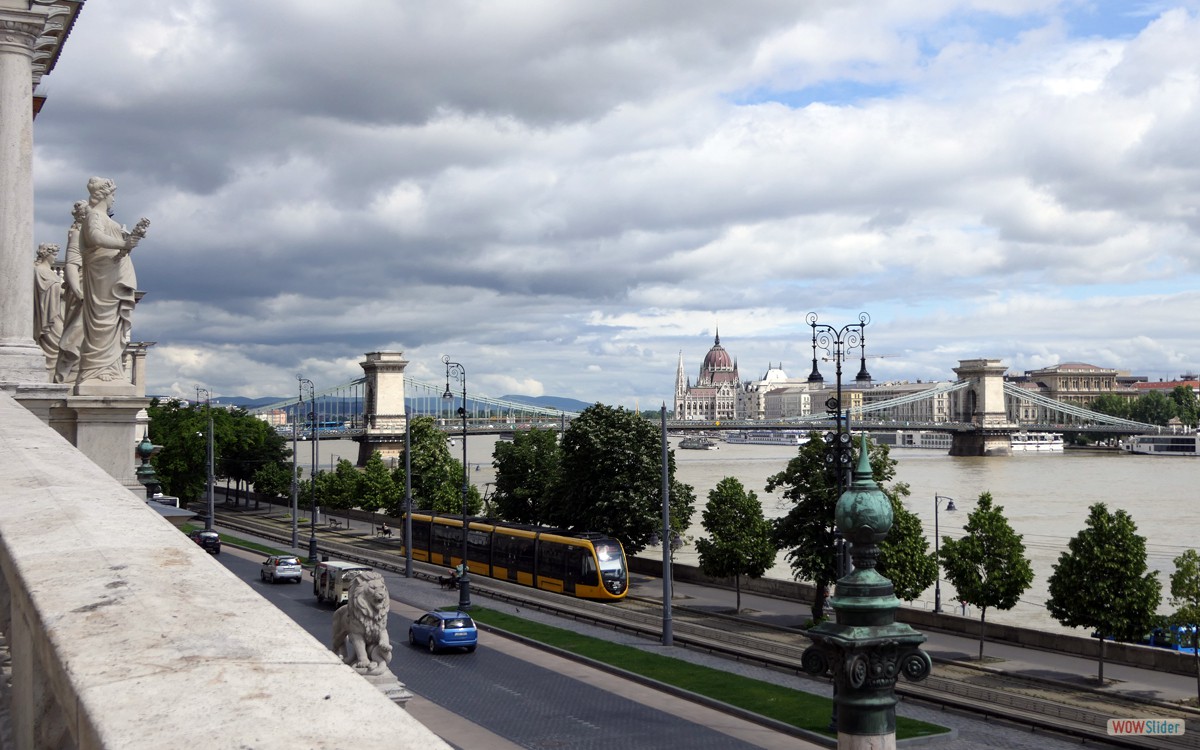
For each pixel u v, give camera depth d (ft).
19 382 63.52
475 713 125.70
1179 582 154.71
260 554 288.30
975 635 184.96
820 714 126.52
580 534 227.81
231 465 456.04
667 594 174.70
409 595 228.02
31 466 25.08
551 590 228.22
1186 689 147.84
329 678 12.26
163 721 10.77
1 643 23.94
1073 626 158.92
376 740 10.58
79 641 12.91
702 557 215.31
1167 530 360.48
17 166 65.00
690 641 172.14
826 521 184.55
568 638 175.63
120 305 79.97
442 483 372.38
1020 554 170.19
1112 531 157.07
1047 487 553.23
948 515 403.34
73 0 82.79
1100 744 117.19
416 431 384.47
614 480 247.29
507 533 247.50
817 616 190.29
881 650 41.47
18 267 64.90
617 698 135.33
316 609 197.26
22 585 15.47
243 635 13.43
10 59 65.05
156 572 16.03
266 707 11.26
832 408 162.40
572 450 252.62
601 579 216.74
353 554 299.99
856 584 42.52
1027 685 150.82
